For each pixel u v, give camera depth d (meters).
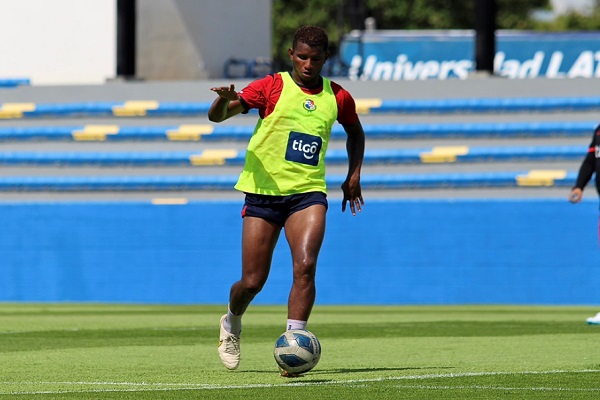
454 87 83.81
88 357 31.77
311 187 24.55
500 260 71.19
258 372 27.11
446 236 71.75
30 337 40.03
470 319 51.00
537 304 70.06
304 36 24.58
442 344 36.06
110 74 91.38
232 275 73.62
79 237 75.19
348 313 57.84
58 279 75.25
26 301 75.31
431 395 22.23
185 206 74.19
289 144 24.47
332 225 72.62
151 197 79.69
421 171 79.06
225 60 94.56
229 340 26.22
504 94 83.25
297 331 24.33
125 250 74.69
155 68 91.81
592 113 81.25
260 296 72.00
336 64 94.06
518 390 23.08
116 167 81.88
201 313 57.53
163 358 31.42
